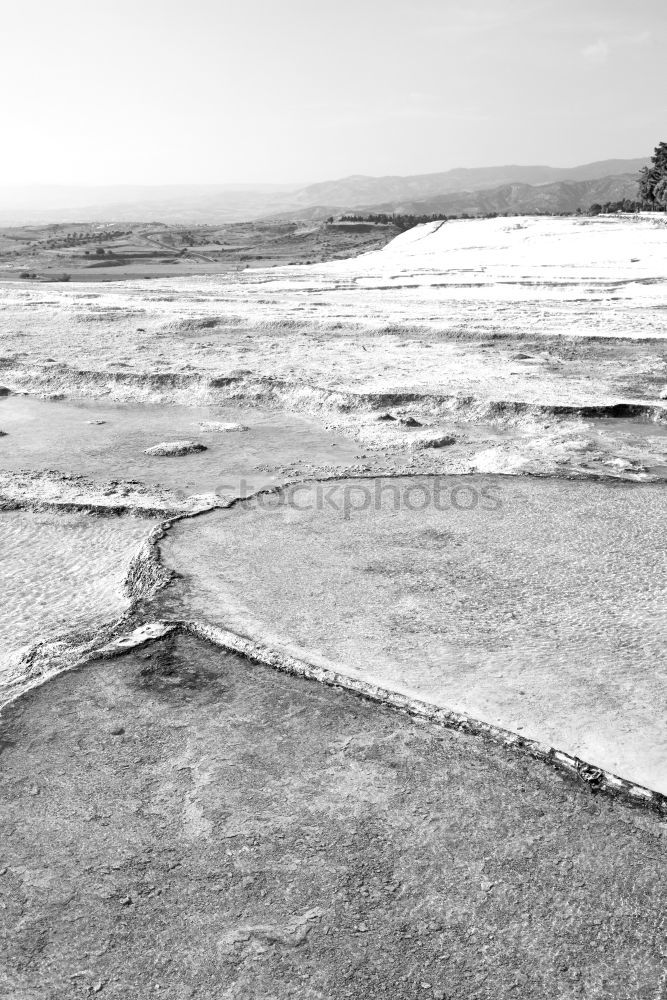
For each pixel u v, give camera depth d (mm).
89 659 6078
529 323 20641
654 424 12719
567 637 6207
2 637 6766
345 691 5574
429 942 3777
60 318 22953
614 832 4371
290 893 4035
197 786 4750
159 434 13055
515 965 3670
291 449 12109
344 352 18156
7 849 4344
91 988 3617
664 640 6129
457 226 63281
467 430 12805
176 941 3807
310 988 3582
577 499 9398
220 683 5754
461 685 5578
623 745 4945
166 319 21984
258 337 20000
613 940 3785
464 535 8344
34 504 9758
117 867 4211
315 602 6824
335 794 4664
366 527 8602
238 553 7926
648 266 31703
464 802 4586
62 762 4980
